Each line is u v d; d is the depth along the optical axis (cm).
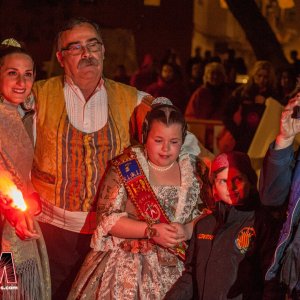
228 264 400
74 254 461
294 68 976
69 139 450
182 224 427
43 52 1477
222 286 398
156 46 1634
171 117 423
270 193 387
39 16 1480
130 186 430
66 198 453
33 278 446
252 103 877
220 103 997
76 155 451
